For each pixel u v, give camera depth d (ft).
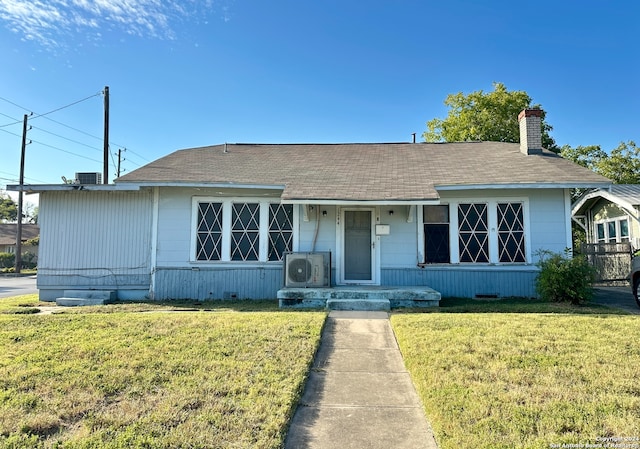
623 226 51.39
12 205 228.63
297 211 33.99
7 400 11.29
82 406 10.96
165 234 33.83
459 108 89.97
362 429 10.30
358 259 33.71
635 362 14.33
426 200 29.12
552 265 28.96
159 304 30.83
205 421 10.13
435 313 24.70
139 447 8.89
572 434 9.36
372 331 20.33
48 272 33.81
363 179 33.88
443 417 10.33
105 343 16.97
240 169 36.37
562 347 16.15
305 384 13.32
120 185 32.12
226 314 23.90
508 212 33.14
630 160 85.87
